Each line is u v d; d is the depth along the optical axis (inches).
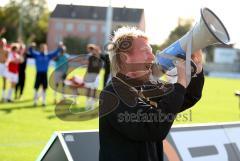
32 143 293.1
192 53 92.8
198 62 96.1
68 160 132.7
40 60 504.4
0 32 565.0
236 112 560.4
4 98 541.0
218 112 549.6
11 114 426.3
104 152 89.7
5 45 535.5
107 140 89.7
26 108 480.7
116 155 88.5
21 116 415.2
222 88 1083.9
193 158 159.6
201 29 88.0
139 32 92.6
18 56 538.0
